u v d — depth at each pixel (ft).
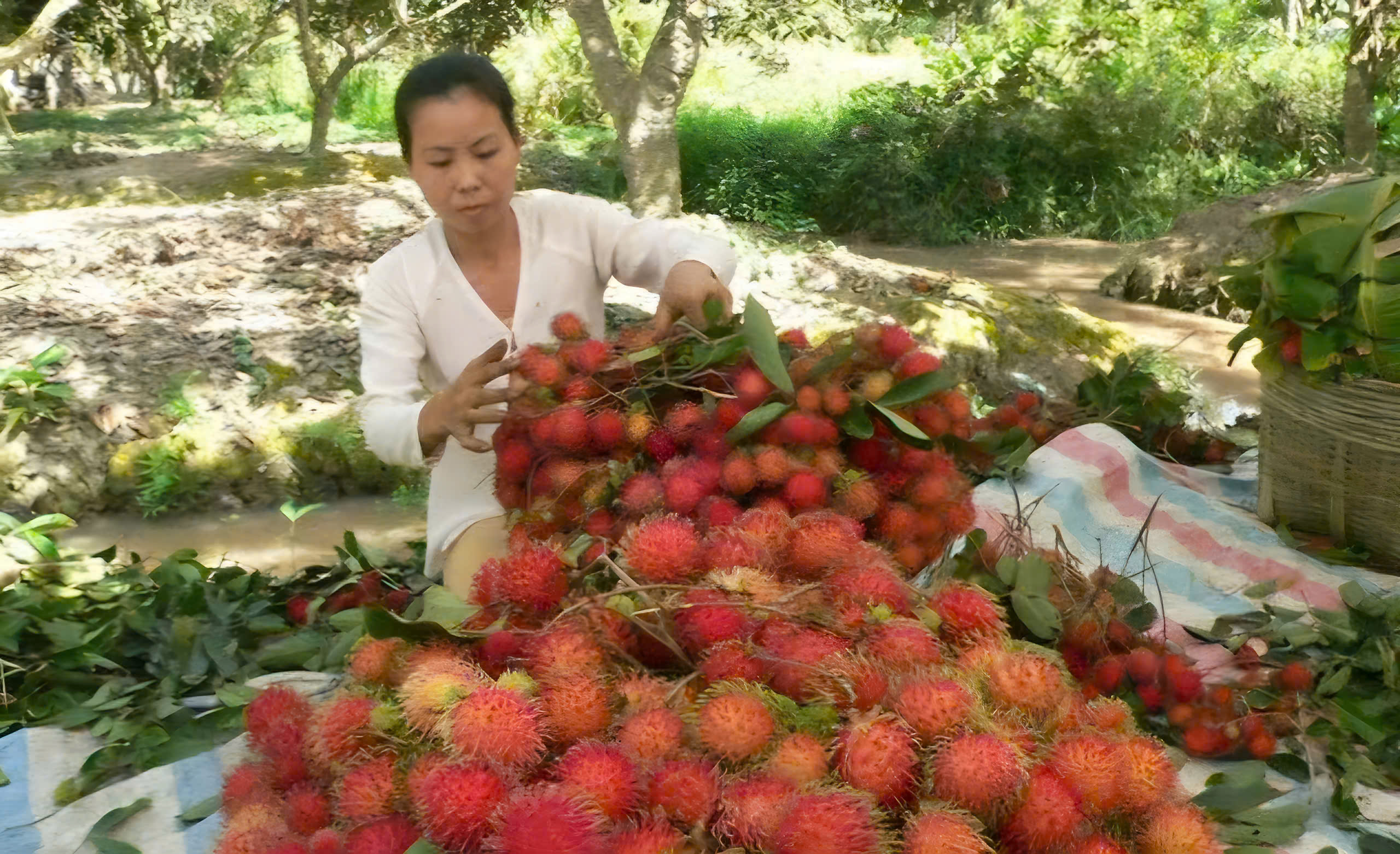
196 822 6.50
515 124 7.45
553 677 4.71
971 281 25.35
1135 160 43.55
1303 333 8.37
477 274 8.00
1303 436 9.02
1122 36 47.19
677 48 32.09
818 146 44.37
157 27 63.21
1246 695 6.90
